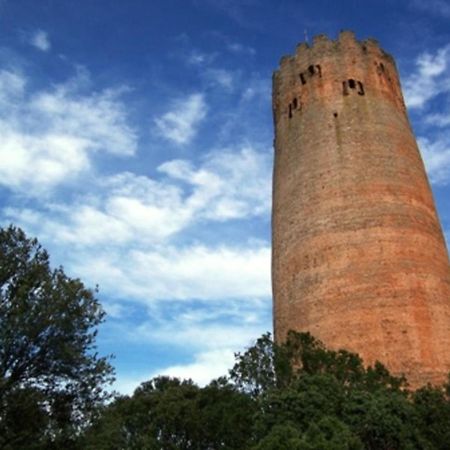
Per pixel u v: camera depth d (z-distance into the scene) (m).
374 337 37.47
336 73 50.16
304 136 48.41
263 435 26.19
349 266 40.44
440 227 45.38
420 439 25.62
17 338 23.98
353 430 25.16
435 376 35.88
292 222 45.28
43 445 23.91
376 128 46.72
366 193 43.19
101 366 25.52
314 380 27.94
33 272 26.03
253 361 32.41
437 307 39.03
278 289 44.41
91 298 26.20
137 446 43.97
